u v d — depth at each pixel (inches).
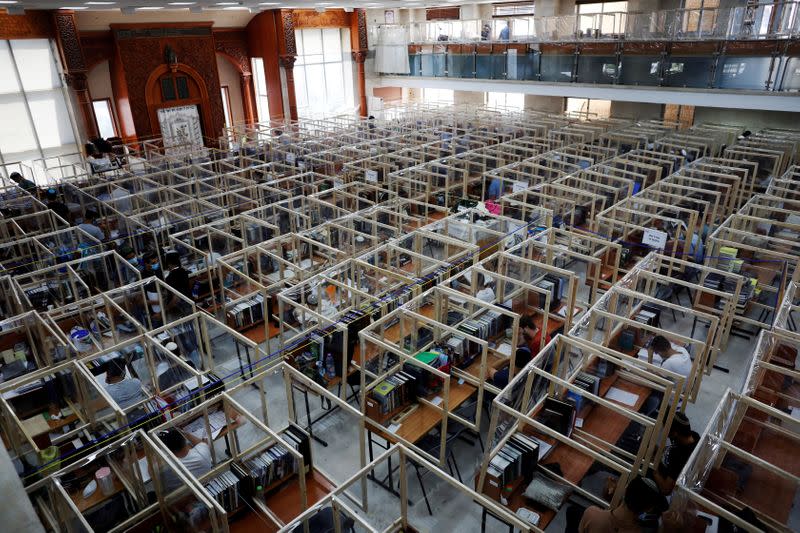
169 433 198.7
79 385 238.8
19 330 288.8
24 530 106.5
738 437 210.5
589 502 219.1
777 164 529.3
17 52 676.7
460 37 864.9
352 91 1020.5
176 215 439.8
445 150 621.9
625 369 246.2
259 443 203.6
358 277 329.1
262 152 705.0
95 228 442.6
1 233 429.7
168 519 193.8
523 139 644.7
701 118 799.7
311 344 271.4
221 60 945.5
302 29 932.6
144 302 319.9
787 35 513.0
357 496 237.5
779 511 180.9
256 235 427.8
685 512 169.2
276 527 189.8
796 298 305.4
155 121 798.5
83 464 186.1
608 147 618.5
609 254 378.0
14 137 700.7
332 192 485.7
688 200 430.6
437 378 247.4
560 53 682.8
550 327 298.8
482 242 394.0
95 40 741.3
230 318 315.9
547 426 213.0
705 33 586.9
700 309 345.7
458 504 233.1
